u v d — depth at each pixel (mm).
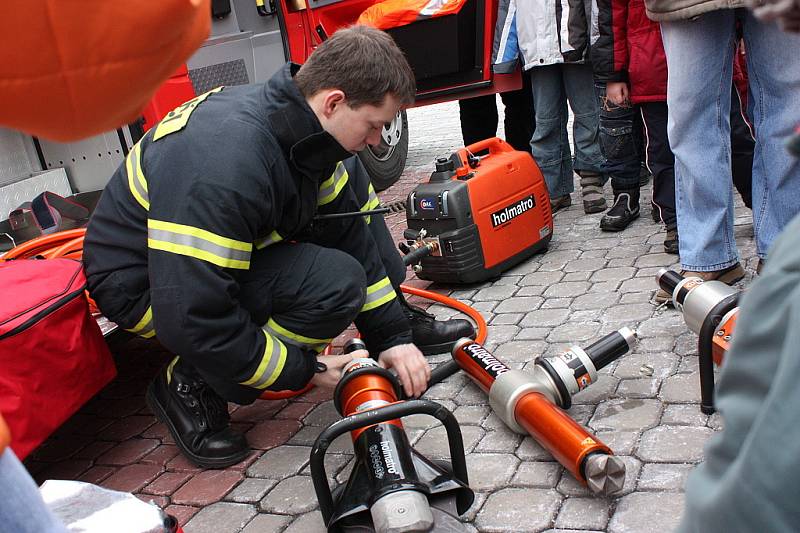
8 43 633
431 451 2453
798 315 594
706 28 2822
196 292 2188
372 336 2711
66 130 733
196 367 2418
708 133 2977
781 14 642
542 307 3393
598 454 2002
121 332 2990
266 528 2238
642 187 4918
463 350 2670
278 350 2371
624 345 2467
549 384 2398
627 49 3785
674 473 2123
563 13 4102
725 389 683
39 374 2406
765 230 3006
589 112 4410
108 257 2520
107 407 3289
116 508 1502
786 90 2746
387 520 1731
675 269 3473
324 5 5375
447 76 4992
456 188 3598
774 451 583
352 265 2531
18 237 3984
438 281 3807
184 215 2182
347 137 2289
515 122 5125
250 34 5074
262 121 2273
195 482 2553
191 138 2238
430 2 4812
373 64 2184
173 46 706
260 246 2523
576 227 4379
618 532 1946
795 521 579
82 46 653
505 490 2201
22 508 827
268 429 2779
